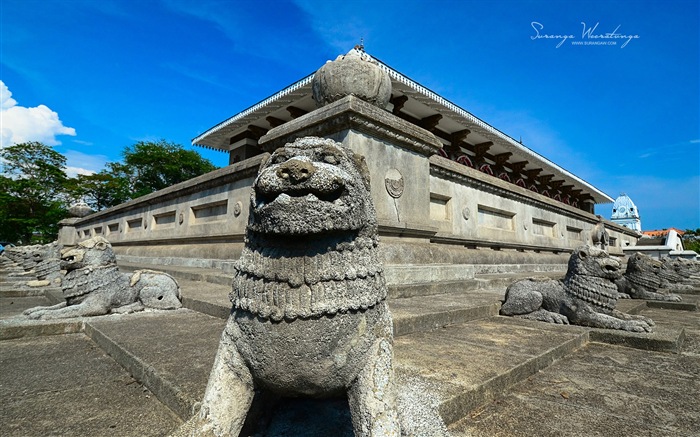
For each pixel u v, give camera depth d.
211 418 1.47
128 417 1.93
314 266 1.54
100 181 31.50
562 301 4.11
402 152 5.76
